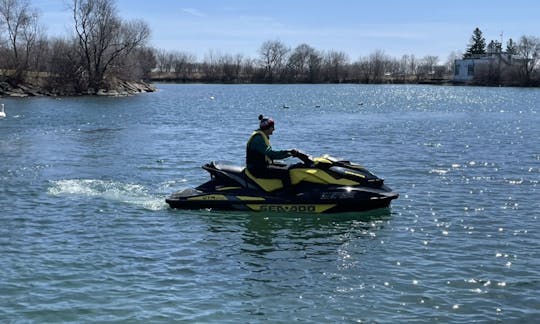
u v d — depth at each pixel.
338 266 8.95
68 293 7.79
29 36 87.38
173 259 9.27
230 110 53.56
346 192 12.08
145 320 6.98
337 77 187.25
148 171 17.81
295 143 26.89
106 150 23.17
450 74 196.12
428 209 12.81
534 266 8.98
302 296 7.75
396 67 199.50
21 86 80.38
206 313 7.19
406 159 20.75
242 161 20.45
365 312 7.25
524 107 59.97
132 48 95.81
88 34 86.19
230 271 8.71
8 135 29.62
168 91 111.69
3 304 7.41
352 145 25.72
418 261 9.21
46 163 19.50
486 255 9.53
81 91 85.12
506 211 12.66
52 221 11.59
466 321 7.00
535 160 20.23
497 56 159.00
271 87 147.50
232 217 11.87
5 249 9.72
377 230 11.04
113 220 11.66
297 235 10.66
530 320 7.03
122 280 8.30
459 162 19.89
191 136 29.20
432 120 41.97
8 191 14.53
